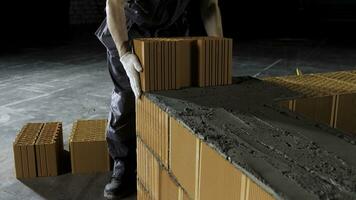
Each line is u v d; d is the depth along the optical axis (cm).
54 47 793
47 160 225
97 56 693
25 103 384
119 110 189
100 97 412
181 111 110
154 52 131
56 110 362
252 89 139
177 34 179
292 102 129
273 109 113
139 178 155
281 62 654
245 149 83
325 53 761
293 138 90
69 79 498
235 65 623
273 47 845
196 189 101
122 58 145
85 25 1146
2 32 819
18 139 231
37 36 866
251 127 97
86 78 505
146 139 139
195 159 99
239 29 1100
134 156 203
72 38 932
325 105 136
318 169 74
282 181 69
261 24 1139
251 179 73
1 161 246
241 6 1078
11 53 704
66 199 203
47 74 529
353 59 692
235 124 100
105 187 207
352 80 163
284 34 1098
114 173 204
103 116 348
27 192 210
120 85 185
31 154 222
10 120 330
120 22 152
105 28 179
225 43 140
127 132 194
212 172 90
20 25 839
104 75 526
